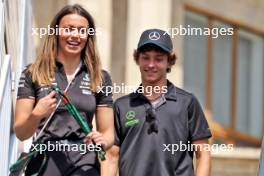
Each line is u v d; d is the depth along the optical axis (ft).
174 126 46.55
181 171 46.52
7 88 47.83
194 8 104.78
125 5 92.79
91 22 45.60
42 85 44.55
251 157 99.60
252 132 109.09
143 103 46.75
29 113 44.32
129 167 46.34
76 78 44.96
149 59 46.85
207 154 47.14
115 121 46.88
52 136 44.24
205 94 106.32
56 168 44.06
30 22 65.10
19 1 58.59
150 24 88.99
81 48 45.01
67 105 44.01
